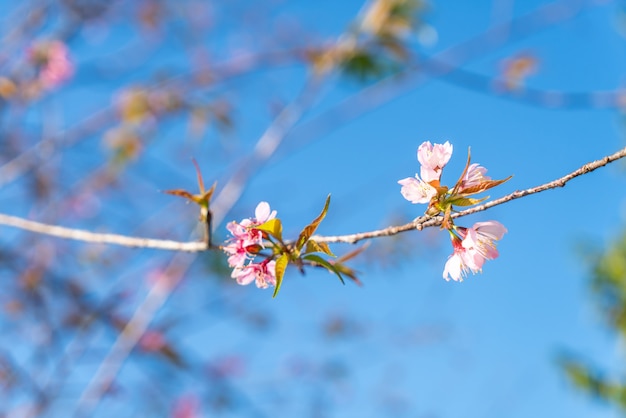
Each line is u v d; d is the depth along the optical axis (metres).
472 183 1.97
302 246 2.10
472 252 2.10
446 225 1.92
